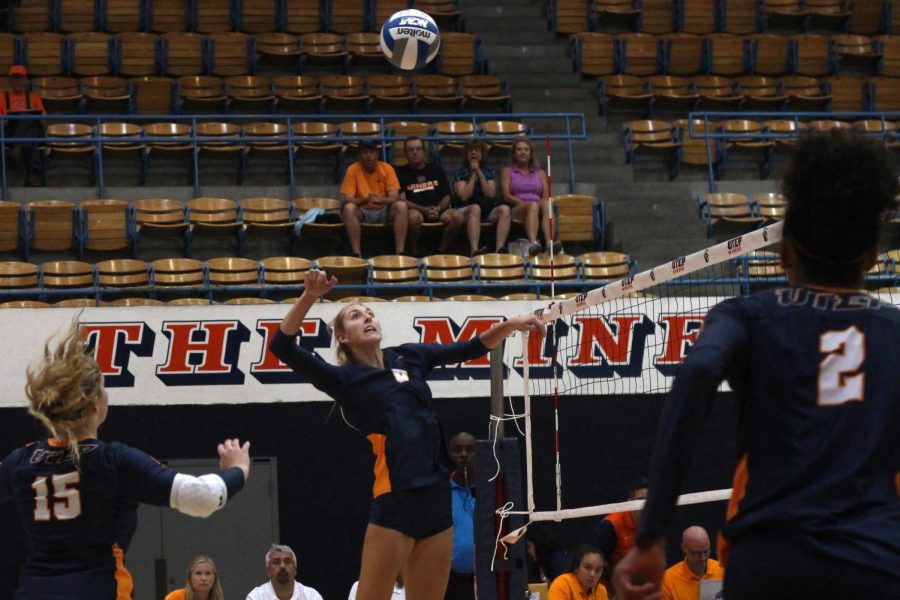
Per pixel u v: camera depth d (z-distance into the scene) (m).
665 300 13.56
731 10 22.86
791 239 2.75
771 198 18.14
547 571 11.83
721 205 17.92
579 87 21.03
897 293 13.55
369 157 16.88
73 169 18.30
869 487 2.50
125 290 14.89
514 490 8.34
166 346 13.55
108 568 4.11
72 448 4.07
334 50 21.23
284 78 20.19
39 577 4.05
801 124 20.14
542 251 16.31
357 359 5.86
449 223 16.64
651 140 19.53
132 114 19.53
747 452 2.62
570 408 13.80
